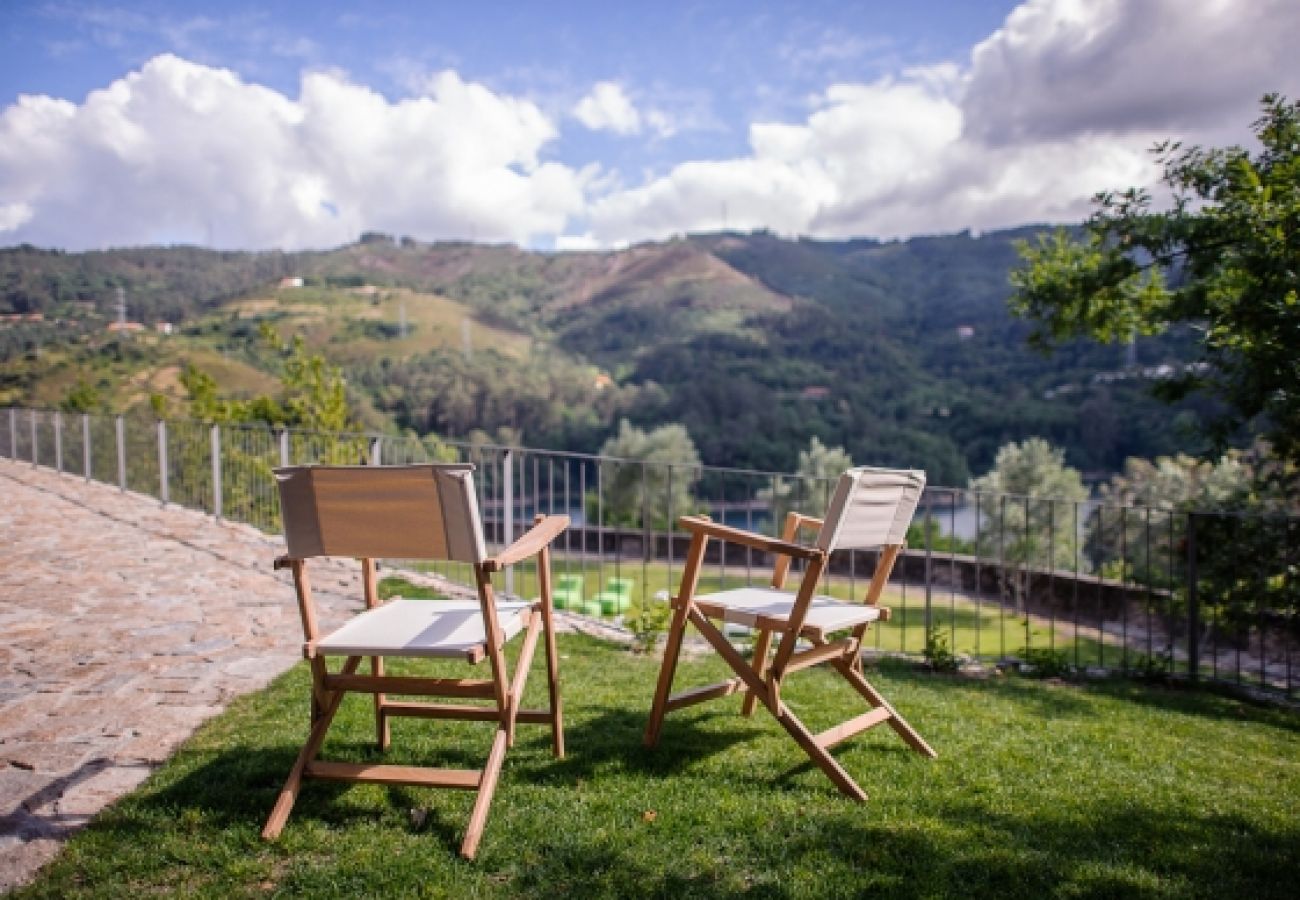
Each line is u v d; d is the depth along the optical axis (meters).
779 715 2.94
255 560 7.68
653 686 4.32
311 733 2.63
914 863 2.34
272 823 2.43
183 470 10.67
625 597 10.66
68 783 2.83
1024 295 9.27
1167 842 2.57
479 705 3.78
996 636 11.55
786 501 21.05
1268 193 6.10
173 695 3.87
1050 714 4.39
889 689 4.66
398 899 2.11
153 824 2.50
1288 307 5.94
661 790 2.81
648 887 2.17
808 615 3.03
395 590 6.62
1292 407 6.69
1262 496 7.98
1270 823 2.81
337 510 2.46
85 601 5.92
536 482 6.71
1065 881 2.27
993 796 2.90
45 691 3.92
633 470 25.62
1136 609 12.76
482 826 2.42
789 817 2.62
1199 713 4.83
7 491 11.76
